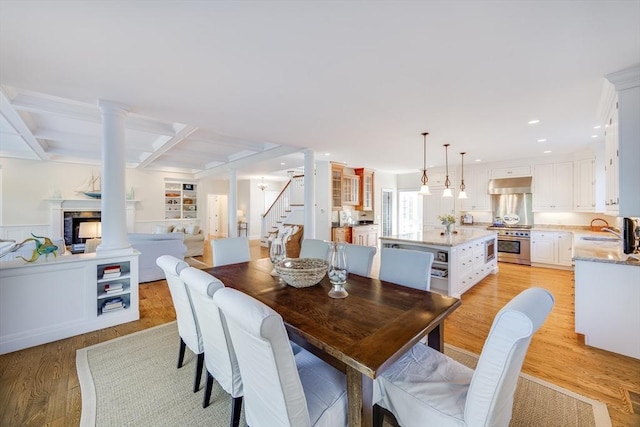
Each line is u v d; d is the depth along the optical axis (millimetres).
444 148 4949
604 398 1881
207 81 2377
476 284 4508
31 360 2305
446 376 1387
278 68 2154
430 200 7551
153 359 2332
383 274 2414
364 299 1794
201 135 4797
